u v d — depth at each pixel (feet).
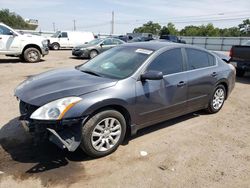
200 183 10.59
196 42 160.97
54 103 10.80
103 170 11.18
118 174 10.94
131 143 13.66
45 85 12.24
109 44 56.39
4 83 26.32
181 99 15.25
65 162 11.61
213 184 10.57
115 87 12.19
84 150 11.67
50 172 10.85
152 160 12.11
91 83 12.13
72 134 10.95
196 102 16.57
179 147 13.47
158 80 13.80
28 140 13.46
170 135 14.88
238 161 12.36
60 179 10.43
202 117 18.11
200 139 14.55
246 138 14.94
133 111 12.79
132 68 13.44
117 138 12.55
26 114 11.37
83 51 53.83
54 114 10.52
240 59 33.06
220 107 19.20
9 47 42.11
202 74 16.55
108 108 12.02
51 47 84.94
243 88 28.22
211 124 16.87
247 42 37.47
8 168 10.98
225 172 11.43
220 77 18.02
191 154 12.82
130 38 110.83
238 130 16.07
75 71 14.57
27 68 37.22
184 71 15.52
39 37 44.96
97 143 11.85
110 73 13.58
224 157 12.67
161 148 13.28
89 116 11.41
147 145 13.52
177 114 15.53
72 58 55.77
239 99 23.44
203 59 17.28
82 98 11.14
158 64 14.16
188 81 15.46
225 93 19.40
